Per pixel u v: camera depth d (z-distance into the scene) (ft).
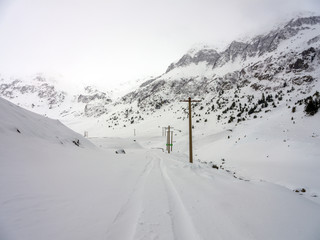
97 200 14.06
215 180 25.13
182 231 10.21
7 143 24.88
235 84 652.07
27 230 8.49
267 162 105.91
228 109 428.56
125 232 9.64
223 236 9.91
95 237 8.89
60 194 14.12
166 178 24.67
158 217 11.62
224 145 183.21
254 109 355.97
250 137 169.48
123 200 14.65
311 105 173.47
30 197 12.37
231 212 13.43
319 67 463.42
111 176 23.56
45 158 25.90
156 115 629.10
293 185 53.67
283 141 133.49
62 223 9.83
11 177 15.43
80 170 24.31
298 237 10.48
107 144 185.16
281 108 285.43
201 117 447.42
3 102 41.60
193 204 14.56
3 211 9.77
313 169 73.92
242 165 109.50
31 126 40.34
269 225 11.75
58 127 57.26
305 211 15.11
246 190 19.98
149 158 58.29
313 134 130.31
